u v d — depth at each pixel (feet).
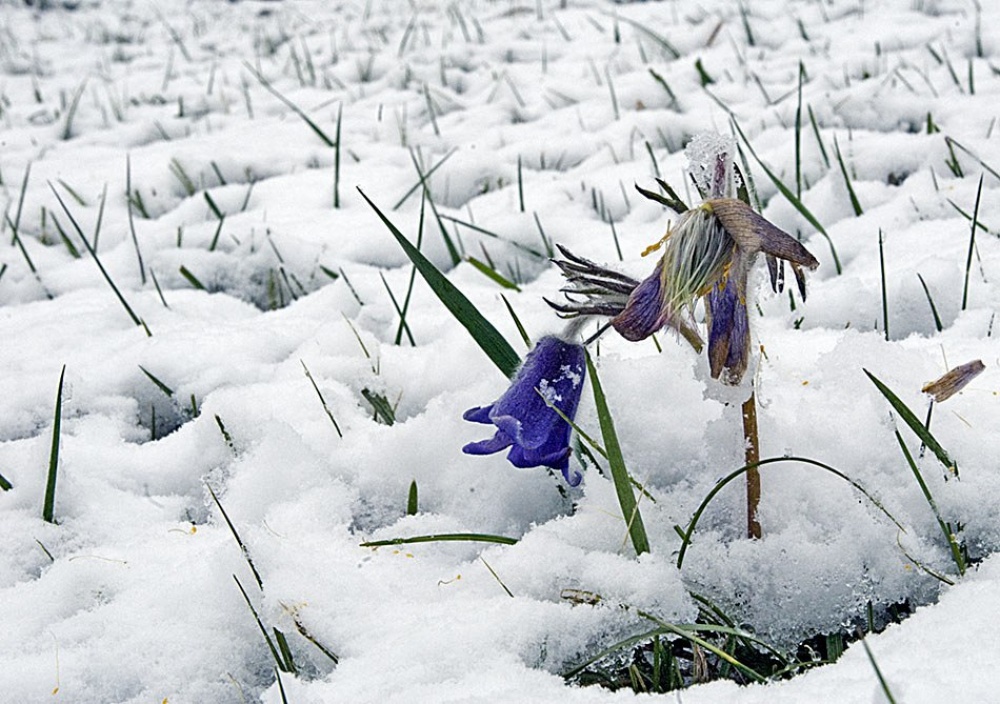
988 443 2.16
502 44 5.44
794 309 2.55
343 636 2.03
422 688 1.94
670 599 2.03
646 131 3.76
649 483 2.20
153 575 2.15
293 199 3.48
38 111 5.04
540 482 2.23
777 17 5.27
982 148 3.07
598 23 5.79
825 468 2.07
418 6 7.00
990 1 4.93
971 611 1.94
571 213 3.15
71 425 2.46
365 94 4.91
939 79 3.90
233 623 2.08
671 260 1.92
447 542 2.18
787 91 4.04
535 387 2.05
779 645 2.07
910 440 2.16
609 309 2.03
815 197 2.98
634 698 1.92
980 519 2.11
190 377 2.55
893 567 2.08
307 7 7.68
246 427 2.38
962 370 2.09
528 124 4.14
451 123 4.31
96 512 2.27
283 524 2.20
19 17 7.62
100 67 6.13
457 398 2.30
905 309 2.54
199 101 5.04
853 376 2.23
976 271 2.57
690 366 2.28
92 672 2.03
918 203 2.85
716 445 2.17
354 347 2.53
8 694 2.01
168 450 2.39
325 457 2.31
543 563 2.08
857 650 1.94
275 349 2.61
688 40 5.02
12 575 2.18
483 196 3.40
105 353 2.62
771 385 2.30
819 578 2.07
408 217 3.22
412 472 2.28
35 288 2.98
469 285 2.79
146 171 3.92
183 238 3.19
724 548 2.10
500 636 2.00
